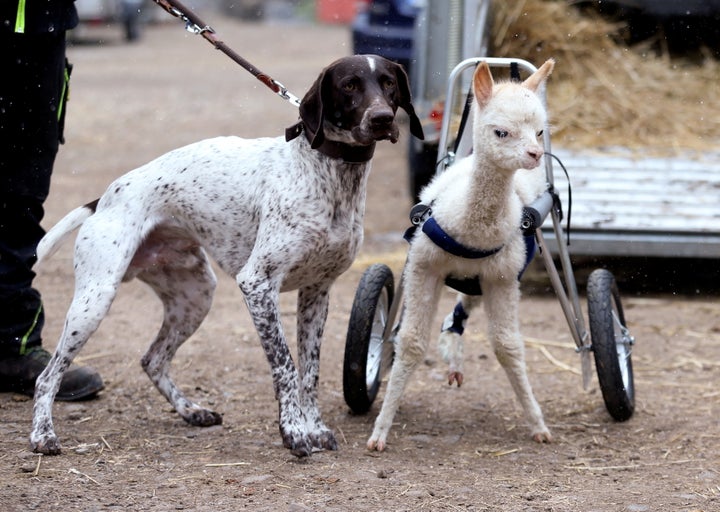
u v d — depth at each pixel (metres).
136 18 39.94
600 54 12.93
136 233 6.45
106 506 5.43
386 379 8.06
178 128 21.22
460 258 6.25
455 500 5.64
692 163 11.64
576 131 12.28
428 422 7.16
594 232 10.20
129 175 6.61
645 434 7.00
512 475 6.13
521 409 7.53
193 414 6.97
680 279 11.63
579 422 7.26
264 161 6.32
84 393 7.43
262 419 7.15
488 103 5.90
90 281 6.35
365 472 6.05
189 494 5.64
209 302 7.04
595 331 6.95
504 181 5.96
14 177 7.22
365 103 5.87
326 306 6.66
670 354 9.09
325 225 6.14
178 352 8.84
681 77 13.04
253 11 56.03
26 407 7.30
